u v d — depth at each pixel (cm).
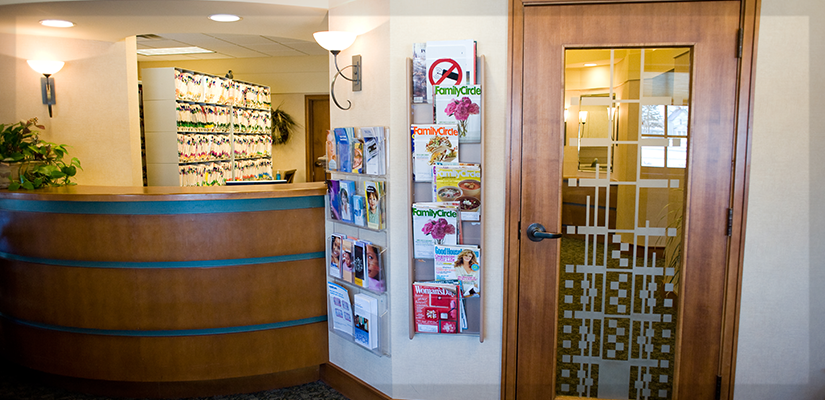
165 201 274
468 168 229
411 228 238
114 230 279
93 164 417
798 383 235
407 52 239
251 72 855
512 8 229
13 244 299
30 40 397
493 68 234
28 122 355
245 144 723
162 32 377
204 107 620
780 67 220
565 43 229
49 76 404
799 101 221
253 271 285
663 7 223
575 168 236
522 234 241
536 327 246
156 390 293
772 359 234
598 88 232
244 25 349
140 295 281
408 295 245
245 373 291
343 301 276
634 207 237
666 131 231
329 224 292
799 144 223
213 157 641
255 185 349
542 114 233
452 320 241
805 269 229
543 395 250
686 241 232
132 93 421
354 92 270
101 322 287
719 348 237
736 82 222
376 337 260
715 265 232
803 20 217
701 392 241
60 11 319
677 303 238
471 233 244
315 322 301
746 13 217
